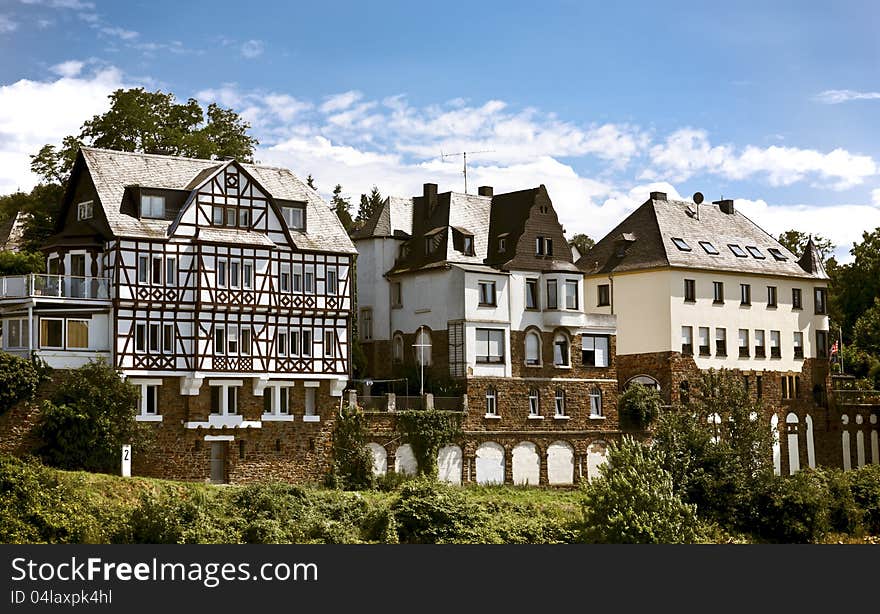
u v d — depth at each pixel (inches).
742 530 2659.9
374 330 3294.8
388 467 2893.7
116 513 2122.3
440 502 2347.4
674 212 3676.2
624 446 2335.1
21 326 2559.1
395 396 2933.1
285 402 2807.6
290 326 2812.5
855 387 4099.4
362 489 2805.1
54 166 3159.5
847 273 4785.9
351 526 2299.5
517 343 3164.4
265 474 2746.1
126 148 3181.6
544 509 2640.3
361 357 3235.7
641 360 3506.4
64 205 2751.0
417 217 3348.9
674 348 3452.3
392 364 3260.3
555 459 3169.3
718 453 2714.1
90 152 2714.1
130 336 2608.3
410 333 3218.5
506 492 2950.3
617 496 2244.1
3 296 2554.1
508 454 3083.2
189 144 3228.3
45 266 2972.4
